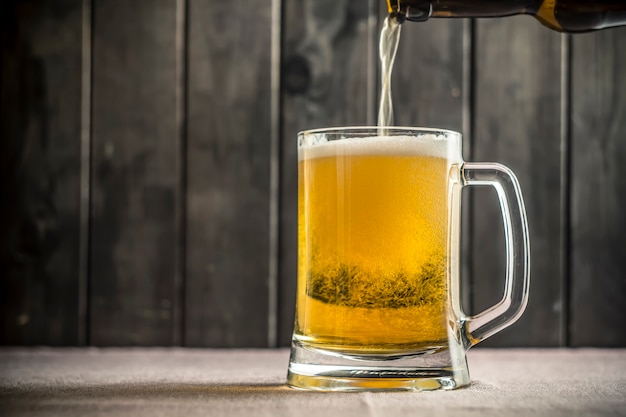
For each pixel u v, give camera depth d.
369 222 0.60
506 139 0.99
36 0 0.98
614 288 1.00
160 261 0.98
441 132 0.62
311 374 0.62
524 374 0.74
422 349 0.61
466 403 0.57
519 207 0.65
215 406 0.57
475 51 0.99
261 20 0.99
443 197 0.62
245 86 0.99
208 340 0.98
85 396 0.61
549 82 1.00
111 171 0.98
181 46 0.99
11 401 0.60
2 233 0.98
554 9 0.65
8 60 0.98
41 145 0.98
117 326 0.98
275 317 0.98
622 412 0.55
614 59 1.00
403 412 0.54
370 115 0.99
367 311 0.60
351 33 0.99
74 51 0.99
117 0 0.98
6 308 0.98
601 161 1.00
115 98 0.98
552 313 1.00
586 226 1.00
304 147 0.63
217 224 0.98
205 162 0.99
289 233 0.99
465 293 0.99
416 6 0.65
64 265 0.98
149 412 0.55
